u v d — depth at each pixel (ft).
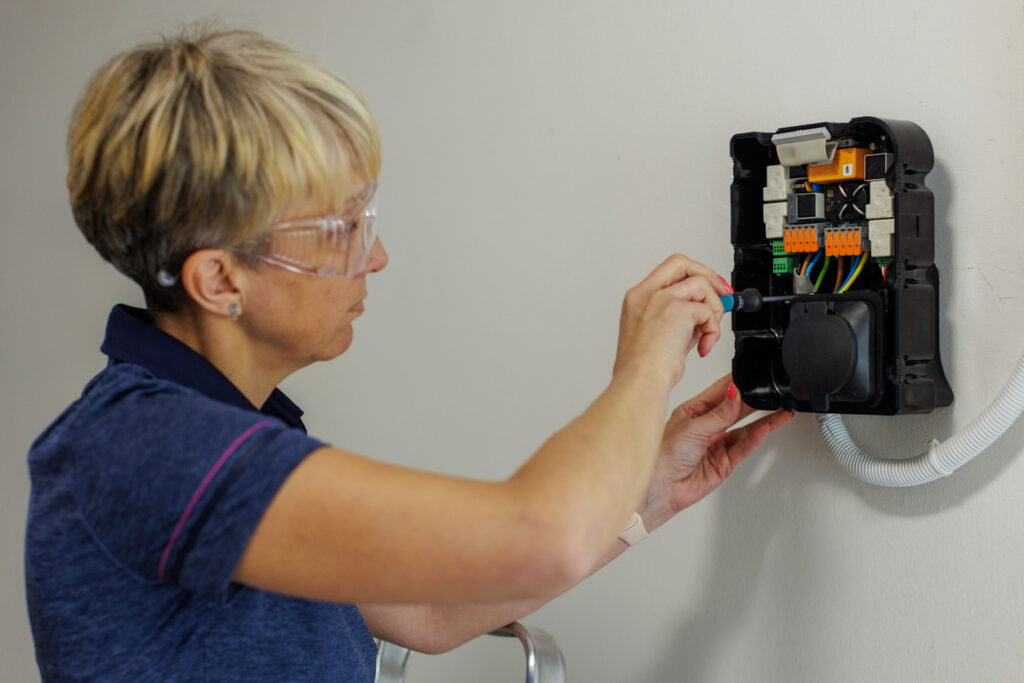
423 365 5.21
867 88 3.55
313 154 2.65
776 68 3.81
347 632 3.27
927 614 3.46
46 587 2.68
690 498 3.73
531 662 3.76
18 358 7.41
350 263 2.92
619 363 2.97
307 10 5.64
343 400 5.62
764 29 3.84
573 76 4.51
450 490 2.38
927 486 3.46
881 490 3.58
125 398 2.61
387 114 5.32
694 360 4.19
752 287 3.64
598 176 4.44
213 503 2.34
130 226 2.72
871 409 3.24
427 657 5.29
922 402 3.23
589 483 2.43
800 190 3.50
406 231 5.27
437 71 5.07
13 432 7.47
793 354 3.36
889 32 3.49
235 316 2.88
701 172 4.07
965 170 3.31
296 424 3.51
